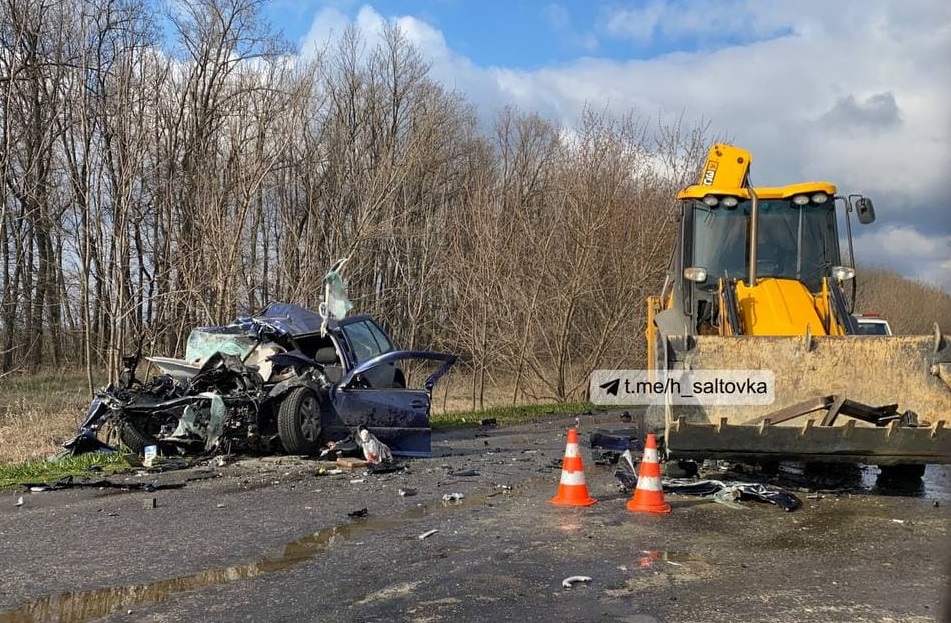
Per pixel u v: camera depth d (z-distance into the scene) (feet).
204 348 33.91
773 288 27.86
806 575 15.83
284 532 19.06
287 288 57.36
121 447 32.68
